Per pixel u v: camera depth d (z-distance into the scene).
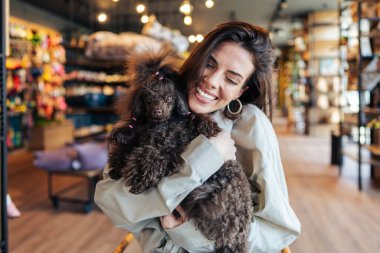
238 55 0.82
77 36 8.19
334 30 8.12
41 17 7.50
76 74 6.59
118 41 4.83
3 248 1.86
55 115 7.22
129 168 0.76
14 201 3.46
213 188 0.77
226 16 8.46
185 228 0.79
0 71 1.83
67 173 3.18
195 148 0.76
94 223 2.90
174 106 0.81
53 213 3.13
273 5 7.57
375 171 4.32
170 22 8.83
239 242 0.80
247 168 0.92
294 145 7.04
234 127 0.91
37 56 6.31
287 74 13.99
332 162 5.18
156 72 0.80
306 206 3.32
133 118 0.81
